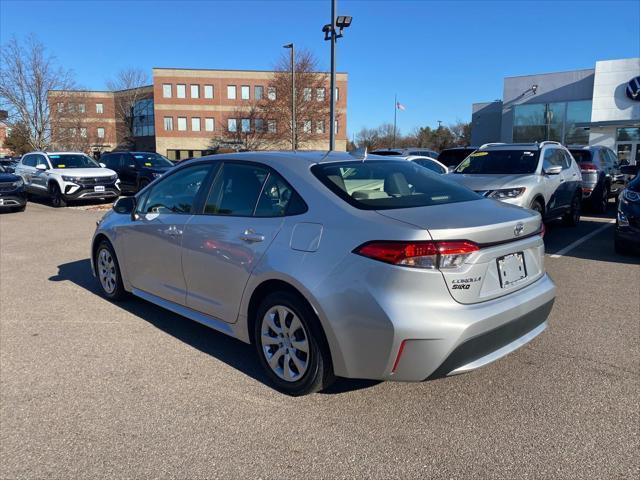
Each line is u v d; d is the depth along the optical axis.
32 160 18.42
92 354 4.21
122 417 3.23
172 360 4.08
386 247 2.89
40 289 6.19
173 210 4.53
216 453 2.85
